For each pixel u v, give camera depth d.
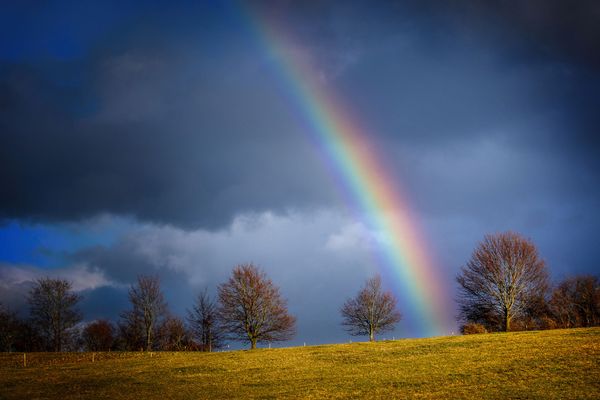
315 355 55.19
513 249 79.44
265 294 83.50
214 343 90.25
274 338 82.69
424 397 32.25
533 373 36.06
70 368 53.38
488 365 40.31
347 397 33.75
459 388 33.91
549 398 29.78
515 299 78.88
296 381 40.47
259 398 35.03
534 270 79.62
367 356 51.28
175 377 45.22
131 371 49.44
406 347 55.78
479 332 78.44
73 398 37.53
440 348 52.34
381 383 37.31
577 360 38.72
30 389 41.31
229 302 83.06
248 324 82.81
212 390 38.78
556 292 90.06
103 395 38.41
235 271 84.44
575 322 90.69
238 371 47.06
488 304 79.31
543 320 85.62
